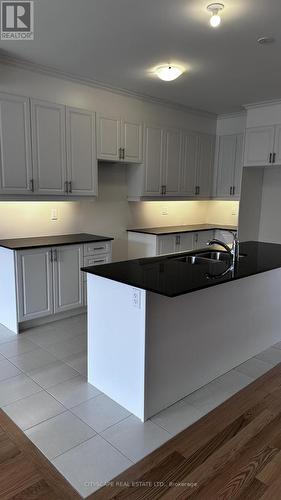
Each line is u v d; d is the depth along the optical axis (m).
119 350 2.33
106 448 1.98
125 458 1.91
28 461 1.89
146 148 4.62
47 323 3.79
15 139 3.38
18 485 1.75
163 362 2.27
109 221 4.79
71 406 2.35
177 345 2.35
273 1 2.24
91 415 2.27
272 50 3.02
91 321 2.54
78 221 4.43
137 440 2.05
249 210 5.25
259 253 3.32
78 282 3.90
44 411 2.30
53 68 3.51
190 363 2.47
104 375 2.49
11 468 1.84
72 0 2.27
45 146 3.61
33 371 2.79
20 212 3.89
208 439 2.06
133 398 2.27
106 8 2.36
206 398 2.46
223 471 1.83
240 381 2.69
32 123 3.48
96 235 4.46
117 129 4.25
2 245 3.47
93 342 2.54
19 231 3.92
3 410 2.30
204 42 2.88
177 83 3.94
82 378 2.71
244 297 2.88
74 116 3.81
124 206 4.93
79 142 3.89
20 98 3.37
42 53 3.14
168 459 1.91
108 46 2.99
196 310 2.45
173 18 2.49
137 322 2.17
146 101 4.52
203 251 3.36
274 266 2.74
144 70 3.55
